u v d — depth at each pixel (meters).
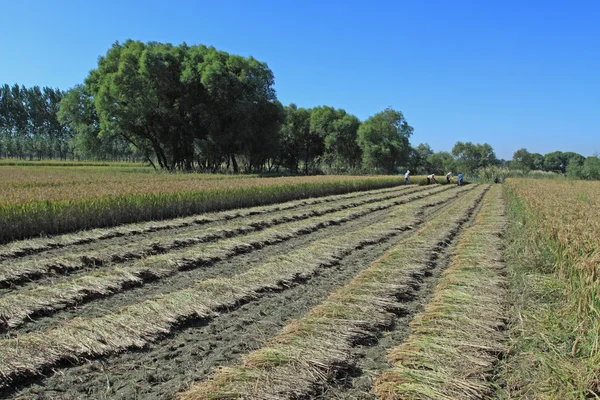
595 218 9.97
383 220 16.36
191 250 9.50
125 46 48.56
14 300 5.95
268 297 6.94
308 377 4.11
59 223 11.74
